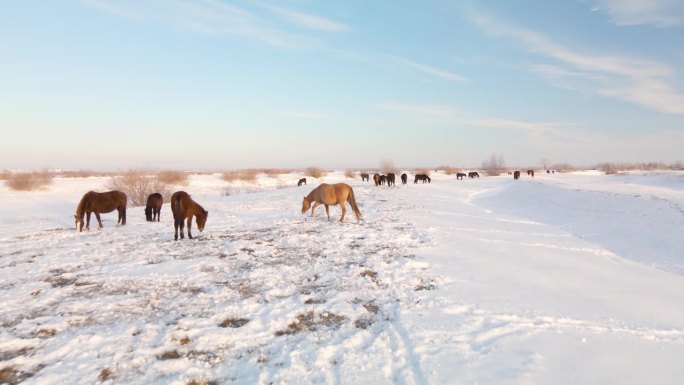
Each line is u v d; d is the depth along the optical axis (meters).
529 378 3.80
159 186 29.17
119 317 5.48
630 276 7.99
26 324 5.20
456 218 16.14
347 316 5.54
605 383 3.73
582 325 5.18
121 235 12.28
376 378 3.86
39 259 9.08
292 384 3.77
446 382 3.74
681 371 3.97
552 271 8.04
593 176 57.47
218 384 3.82
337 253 9.47
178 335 4.87
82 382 3.81
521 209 21.95
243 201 25.08
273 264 8.45
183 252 9.64
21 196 30.91
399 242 10.73
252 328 5.11
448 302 6.02
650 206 15.94
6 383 3.80
